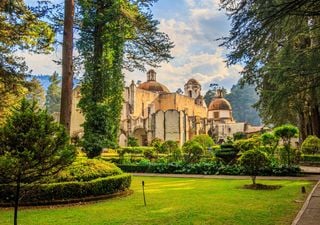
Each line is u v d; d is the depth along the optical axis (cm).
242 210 851
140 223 732
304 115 2919
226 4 742
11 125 610
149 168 2080
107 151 3186
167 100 6438
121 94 2141
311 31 1061
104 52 2078
